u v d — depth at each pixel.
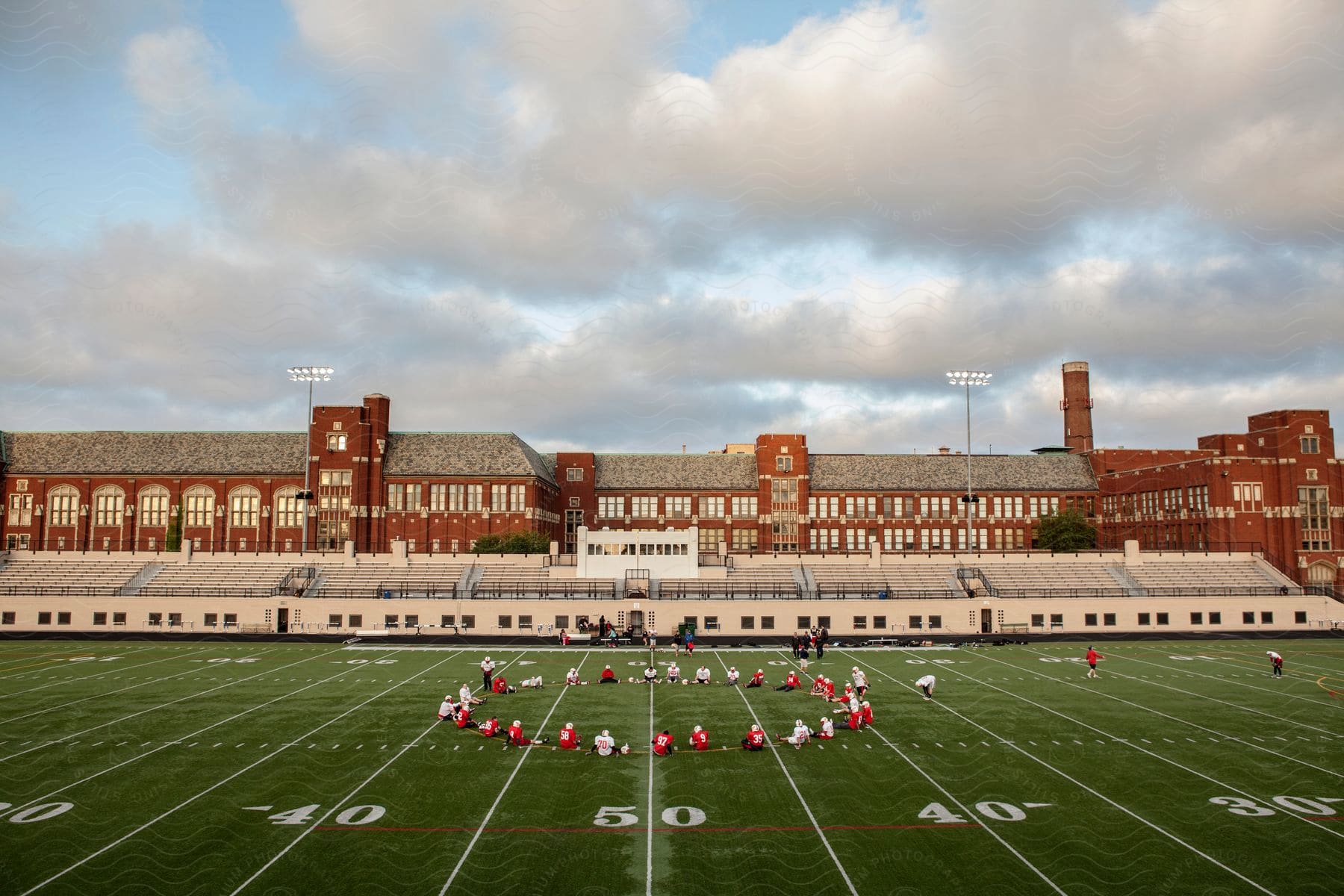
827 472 120.06
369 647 68.06
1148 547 109.19
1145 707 43.22
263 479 107.06
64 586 81.44
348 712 41.81
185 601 77.62
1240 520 95.00
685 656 63.22
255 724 38.97
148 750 34.44
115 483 107.38
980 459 122.94
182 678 51.72
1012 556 91.06
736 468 121.25
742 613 77.12
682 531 86.44
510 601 76.69
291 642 70.81
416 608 76.81
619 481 119.00
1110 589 84.56
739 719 40.53
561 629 75.25
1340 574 93.25
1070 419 138.50
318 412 108.19
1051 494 119.94
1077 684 50.34
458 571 86.00
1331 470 95.12
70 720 39.78
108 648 66.25
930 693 45.97
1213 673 54.69
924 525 118.12
